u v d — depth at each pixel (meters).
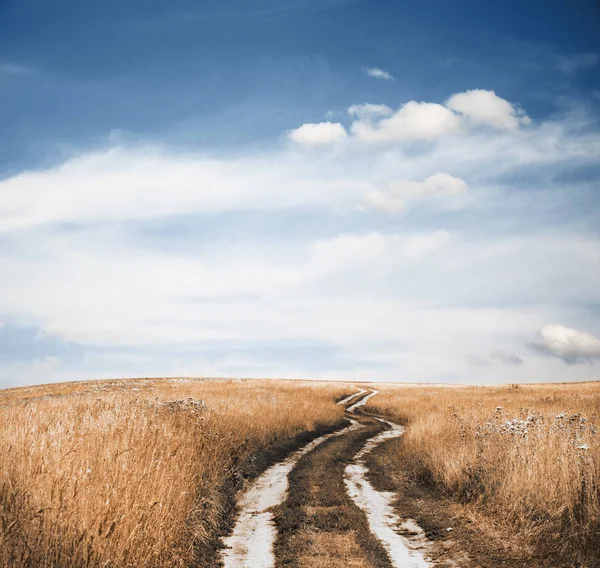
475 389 58.16
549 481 8.63
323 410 28.78
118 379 68.12
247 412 19.06
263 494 12.18
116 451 7.85
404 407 36.81
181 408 14.58
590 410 22.52
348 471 14.93
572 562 6.79
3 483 5.98
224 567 7.46
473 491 10.37
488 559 7.45
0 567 4.86
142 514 6.45
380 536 8.96
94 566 5.46
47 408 14.29
